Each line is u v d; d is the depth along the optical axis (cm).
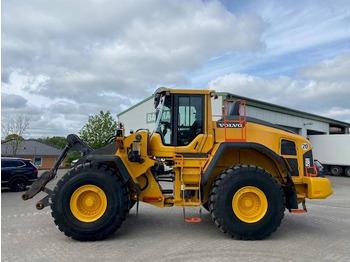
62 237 595
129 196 589
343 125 3509
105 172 580
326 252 512
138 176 619
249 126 651
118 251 511
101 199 574
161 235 611
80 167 584
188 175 620
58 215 561
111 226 567
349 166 2572
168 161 646
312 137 2759
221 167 657
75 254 496
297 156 650
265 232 575
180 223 712
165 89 643
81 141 656
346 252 512
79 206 572
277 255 495
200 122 639
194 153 629
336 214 857
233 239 584
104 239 580
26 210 901
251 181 582
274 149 642
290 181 636
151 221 732
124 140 617
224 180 584
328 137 2666
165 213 827
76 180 568
